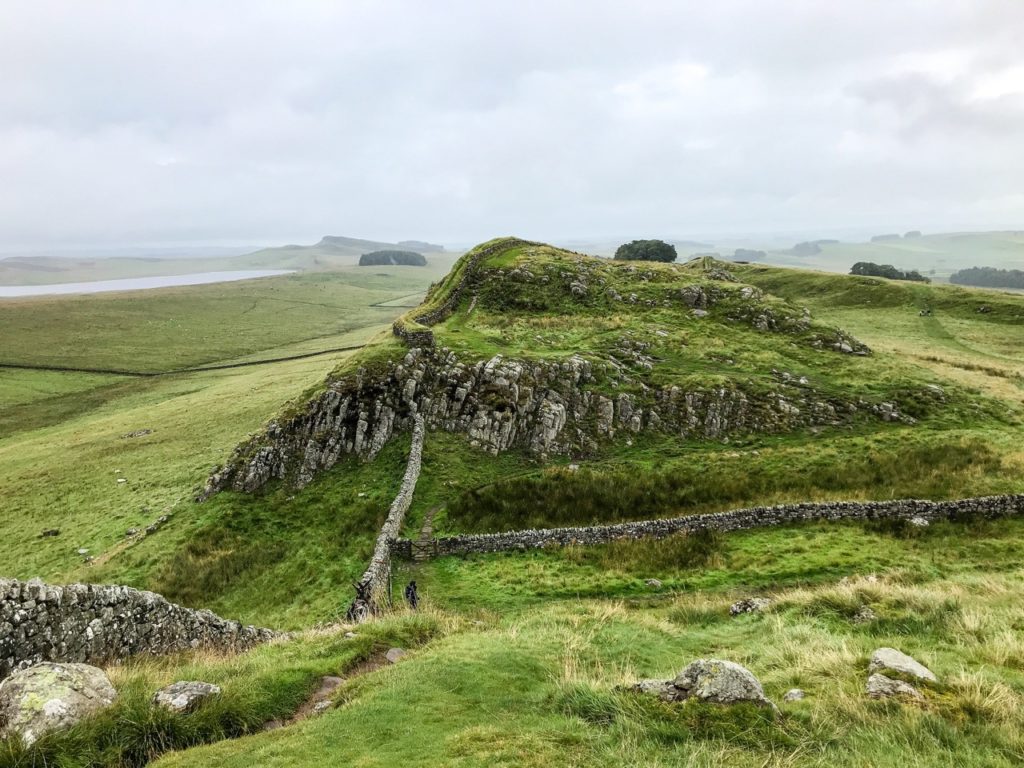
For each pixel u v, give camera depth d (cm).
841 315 9062
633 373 4750
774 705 959
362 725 1027
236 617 2791
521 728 988
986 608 1534
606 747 891
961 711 910
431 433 4144
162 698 1095
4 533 4012
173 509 3828
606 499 3425
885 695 973
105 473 4912
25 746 888
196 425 5894
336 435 4100
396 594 2561
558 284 7012
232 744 993
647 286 7088
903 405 4381
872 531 2839
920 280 14838
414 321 5538
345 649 1507
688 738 878
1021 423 4103
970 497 3089
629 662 1420
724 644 1586
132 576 3142
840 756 809
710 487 3472
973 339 7306
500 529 3209
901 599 1689
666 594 2392
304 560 3136
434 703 1121
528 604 2383
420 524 3253
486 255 7900
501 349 4975
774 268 12244
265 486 3888
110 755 932
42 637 1362
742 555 2688
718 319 6294
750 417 4269
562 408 4253
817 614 1733
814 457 3706
